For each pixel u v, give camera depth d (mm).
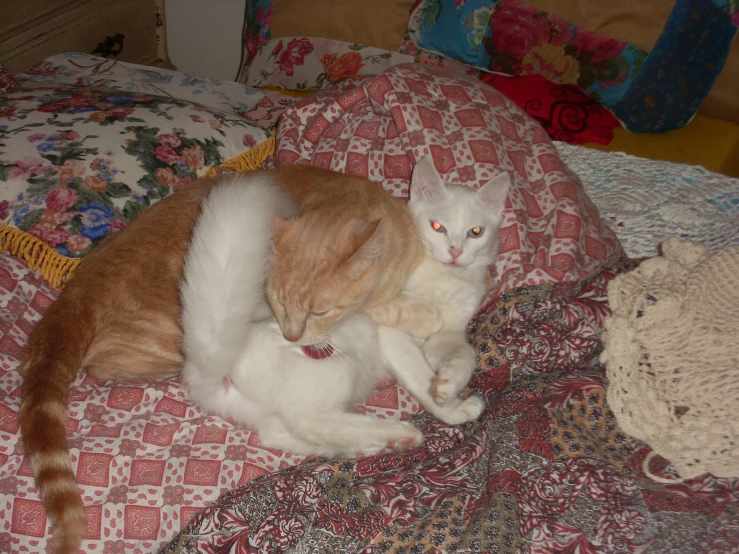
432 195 1833
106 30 3795
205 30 4441
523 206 1902
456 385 1501
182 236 1633
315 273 1474
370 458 1429
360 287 1526
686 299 1318
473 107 1995
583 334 1621
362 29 3227
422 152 1921
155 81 2787
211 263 1333
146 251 1606
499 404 1498
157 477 1328
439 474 1353
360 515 1269
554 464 1317
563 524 1202
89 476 1312
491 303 1769
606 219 2125
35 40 3375
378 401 1607
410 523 1253
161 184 1809
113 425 1432
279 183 1738
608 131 3004
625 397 1333
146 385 1520
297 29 3305
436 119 1959
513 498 1258
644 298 1354
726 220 2066
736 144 3121
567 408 1435
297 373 1472
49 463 1223
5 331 1583
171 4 4375
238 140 2074
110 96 2049
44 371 1357
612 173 2367
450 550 1182
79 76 2752
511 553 1161
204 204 1432
